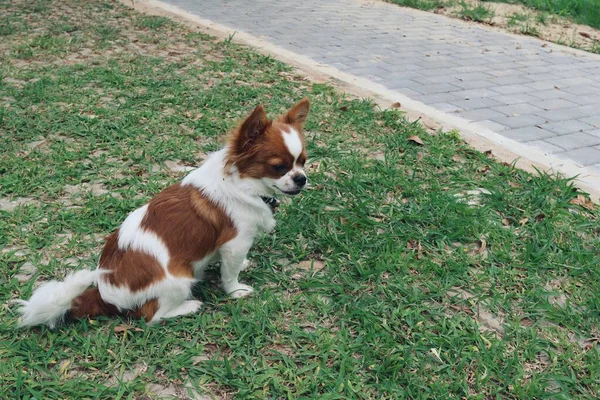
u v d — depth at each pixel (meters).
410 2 4.08
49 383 1.08
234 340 1.17
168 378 1.11
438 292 1.28
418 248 1.39
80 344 1.15
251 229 1.20
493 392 1.11
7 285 1.24
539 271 1.34
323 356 1.15
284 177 1.18
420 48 2.90
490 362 1.14
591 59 2.85
